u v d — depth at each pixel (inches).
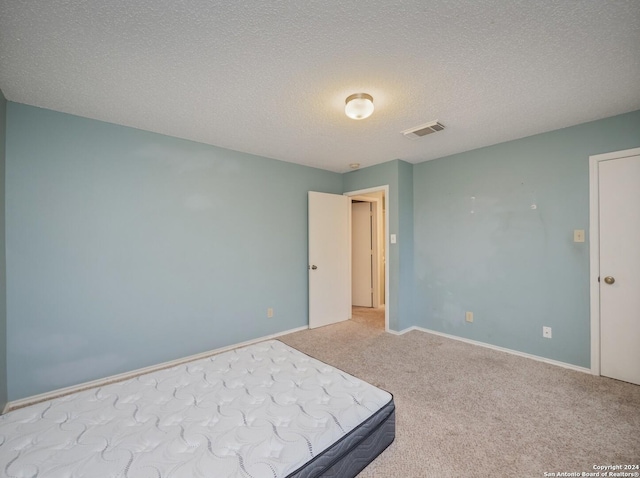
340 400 60.5
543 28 55.4
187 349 115.2
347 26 54.9
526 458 61.8
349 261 175.3
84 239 93.5
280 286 145.7
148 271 105.9
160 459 43.7
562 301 106.4
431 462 60.7
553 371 102.5
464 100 83.7
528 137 113.6
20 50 60.9
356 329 154.7
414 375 100.6
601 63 66.6
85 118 93.7
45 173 87.2
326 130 105.7
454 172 136.9
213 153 122.1
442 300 142.6
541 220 111.0
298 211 153.9
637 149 91.0
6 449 45.6
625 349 94.0
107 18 52.2
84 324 93.7
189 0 48.4
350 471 54.4
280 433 49.9
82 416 54.3
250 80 73.1
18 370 83.4
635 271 92.0
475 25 54.7
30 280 85.0
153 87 76.2
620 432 69.5
